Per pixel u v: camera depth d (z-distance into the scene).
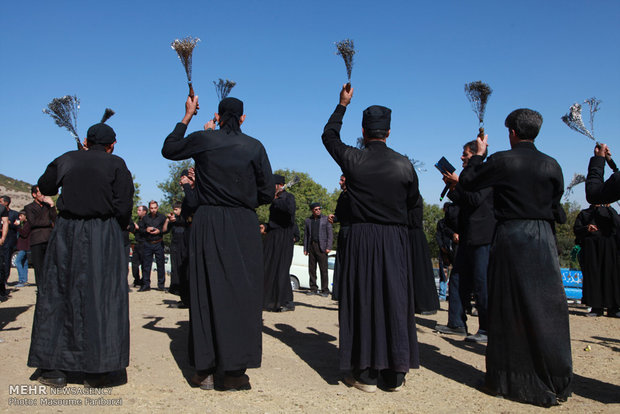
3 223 8.24
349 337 3.76
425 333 6.01
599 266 8.34
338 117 4.15
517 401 3.57
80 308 3.45
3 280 8.25
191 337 3.63
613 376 4.33
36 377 3.75
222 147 3.63
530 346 3.52
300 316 7.04
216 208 3.61
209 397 3.46
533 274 3.54
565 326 3.52
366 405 3.43
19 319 6.26
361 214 3.83
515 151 3.73
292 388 3.73
